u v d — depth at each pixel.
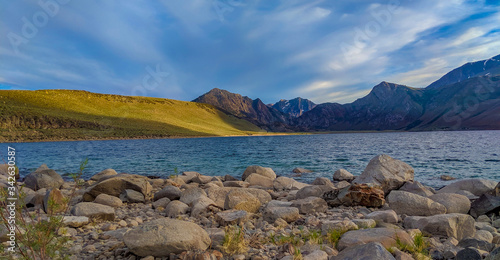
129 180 11.83
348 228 6.35
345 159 32.69
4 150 53.75
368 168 12.98
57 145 76.56
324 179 14.97
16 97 137.50
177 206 9.21
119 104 184.88
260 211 9.43
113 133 128.12
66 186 15.45
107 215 7.91
